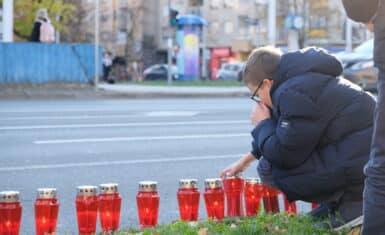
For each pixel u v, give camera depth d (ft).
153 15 285.84
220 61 274.16
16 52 87.10
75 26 193.26
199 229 16.94
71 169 32.50
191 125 51.78
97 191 18.54
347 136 15.99
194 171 32.37
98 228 19.33
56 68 89.56
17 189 27.78
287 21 143.33
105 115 58.54
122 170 32.42
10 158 35.45
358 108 15.89
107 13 280.92
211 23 277.64
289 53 16.66
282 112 15.96
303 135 15.67
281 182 16.53
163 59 285.02
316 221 18.06
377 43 12.10
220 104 73.41
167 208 24.72
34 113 59.47
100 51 110.63
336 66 16.31
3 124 50.52
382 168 12.05
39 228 16.97
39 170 32.14
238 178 19.26
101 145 40.65
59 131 46.88
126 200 25.85
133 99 83.92
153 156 36.73
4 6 97.25
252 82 17.10
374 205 12.12
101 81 118.73
